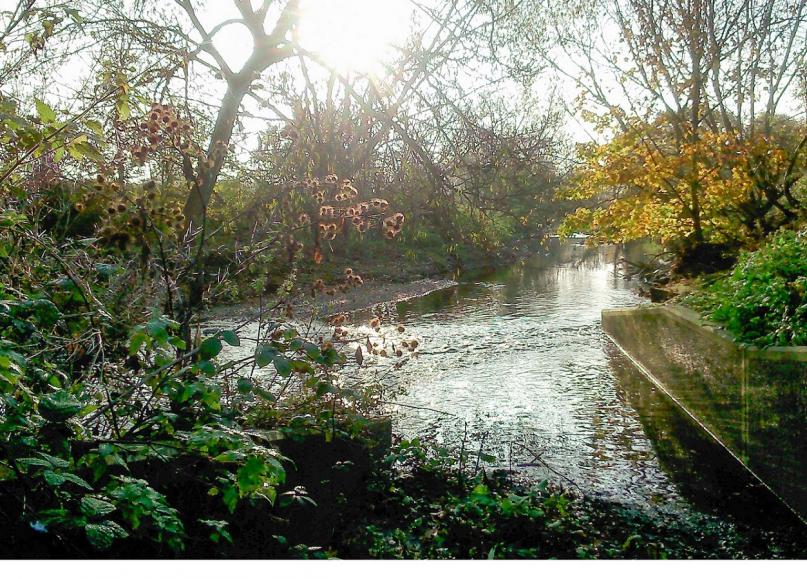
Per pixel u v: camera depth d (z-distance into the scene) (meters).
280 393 5.08
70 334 4.07
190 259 4.80
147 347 3.66
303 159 7.04
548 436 6.96
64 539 2.75
